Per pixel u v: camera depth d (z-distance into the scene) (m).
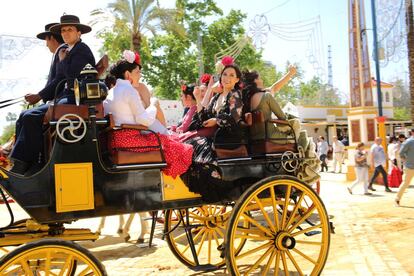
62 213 3.69
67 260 3.56
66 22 4.68
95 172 3.83
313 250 6.55
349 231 7.86
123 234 7.93
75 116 3.72
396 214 9.45
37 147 4.01
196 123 5.42
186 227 5.07
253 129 4.98
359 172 13.16
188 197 4.46
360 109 16.33
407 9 20.03
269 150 4.84
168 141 4.35
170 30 21.92
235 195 4.79
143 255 6.77
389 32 14.87
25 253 3.36
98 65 4.68
